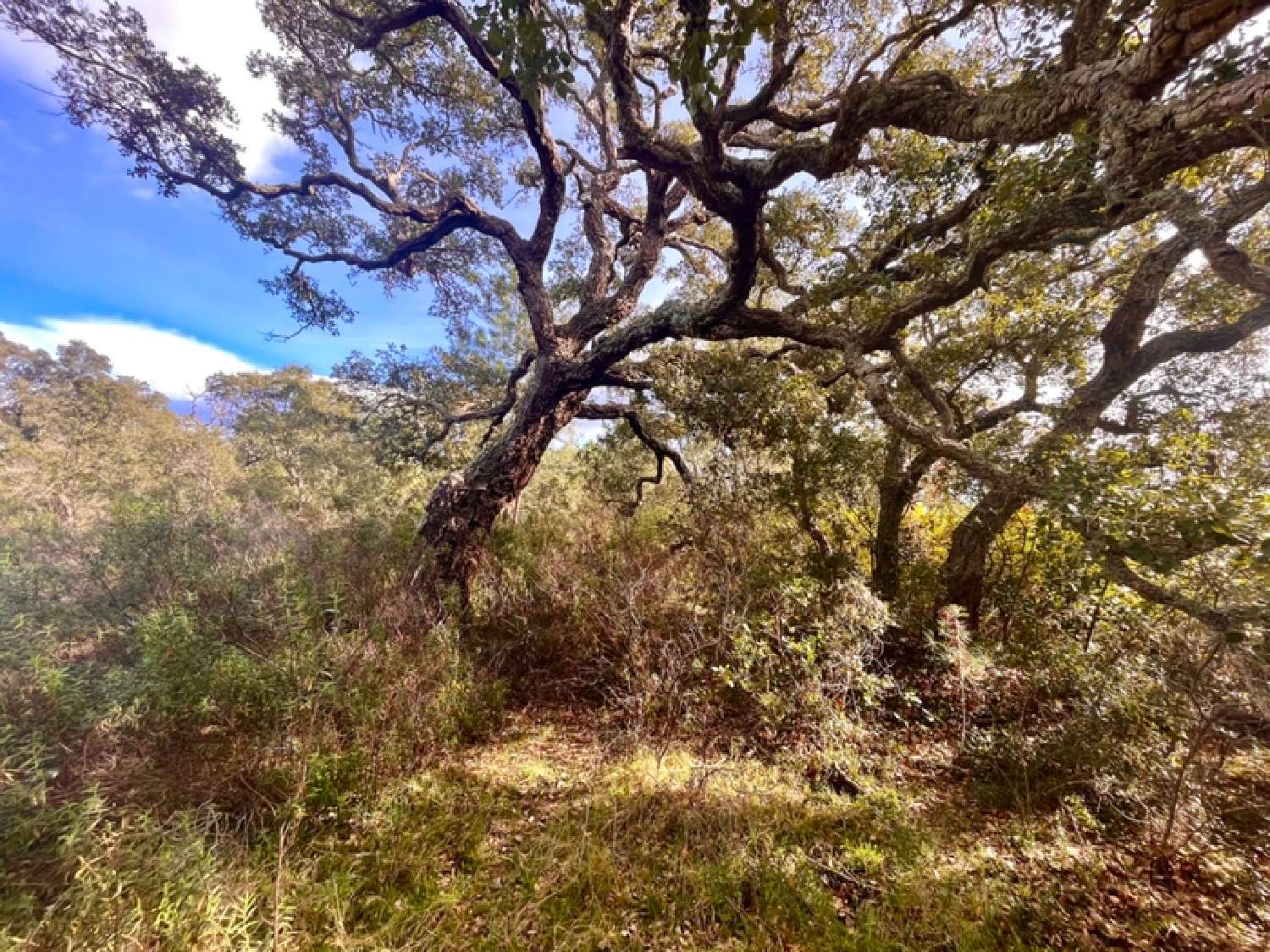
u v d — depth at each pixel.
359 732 3.50
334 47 6.97
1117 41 2.85
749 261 5.07
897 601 5.76
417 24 6.73
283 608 4.18
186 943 2.03
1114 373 5.12
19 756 2.42
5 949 1.81
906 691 4.58
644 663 4.81
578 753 4.33
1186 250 4.46
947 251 5.14
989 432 6.56
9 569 4.27
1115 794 3.59
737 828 3.30
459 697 4.43
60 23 5.60
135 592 4.86
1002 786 3.90
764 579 5.19
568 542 7.79
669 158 4.53
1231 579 2.87
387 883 2.79
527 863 3.01
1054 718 4.23
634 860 3.08
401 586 5.77
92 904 2.01
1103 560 3.18
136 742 3.06
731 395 6.01
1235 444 4.23
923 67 6.08
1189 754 3.30
